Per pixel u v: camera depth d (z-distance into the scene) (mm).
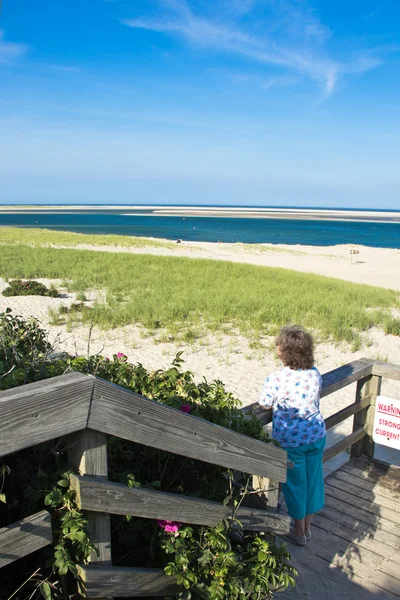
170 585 2115
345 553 3504
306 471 3324
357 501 4176
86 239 44562
